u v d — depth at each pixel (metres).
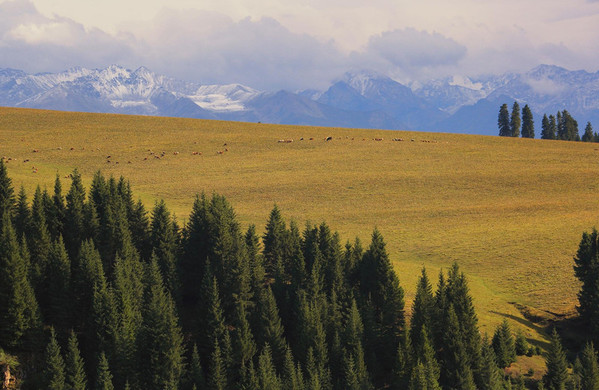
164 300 146.25
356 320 149.62
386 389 145.25
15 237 149.75
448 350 147.62
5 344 133.25
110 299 138.50
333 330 154.25
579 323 167.88
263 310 150.50
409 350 144.88
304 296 154.25
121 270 150.50
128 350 132.50
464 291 158.25
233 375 141.38
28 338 134.62
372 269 171.25
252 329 155.75
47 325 147.75
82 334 148.38
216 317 148.00
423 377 128.12
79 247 169.00
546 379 139.62
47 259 159.38
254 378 131.62
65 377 124.94
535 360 152.88
